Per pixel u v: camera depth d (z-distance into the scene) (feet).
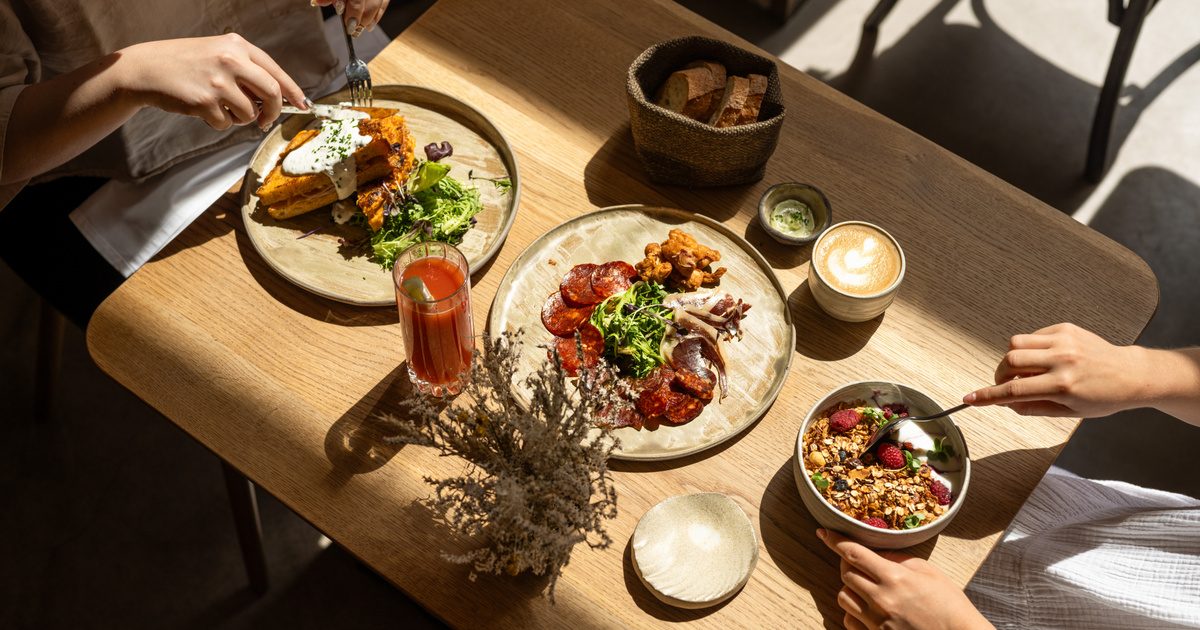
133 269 5.41
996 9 9.56
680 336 4.09
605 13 5.31
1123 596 4.20
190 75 4.36
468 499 3.67
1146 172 8.58
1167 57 9.27
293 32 5.88
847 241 4.29
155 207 5.51
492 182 4.64
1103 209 8.37
